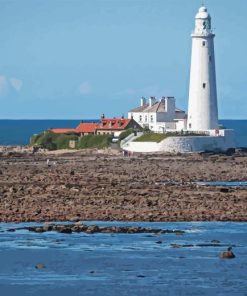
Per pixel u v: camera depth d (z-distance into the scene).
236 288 121.62
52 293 119.56
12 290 120.69
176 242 147.38
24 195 195.88
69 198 191.25
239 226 162.12
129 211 174.50
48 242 146.75
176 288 121.50
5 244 145.12
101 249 142.00
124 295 118.75
